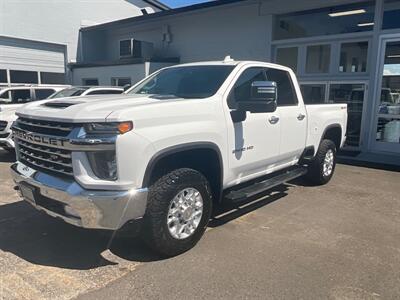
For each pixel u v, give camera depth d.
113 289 3.20
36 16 16.92
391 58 9.74
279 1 11.89
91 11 19.19
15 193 5.90
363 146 10.42
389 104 9.89
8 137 8.66
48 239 4.20
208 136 3.98
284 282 3.37
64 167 3.45
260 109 4.22
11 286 3.21
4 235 4.30
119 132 3.23
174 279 3.38
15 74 16.50
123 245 4.07
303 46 11.73
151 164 3.43
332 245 4.20
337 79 10.96
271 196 6.09
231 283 3.33
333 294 3.19
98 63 16.92
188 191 3.84
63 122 3.36
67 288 3.21
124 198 3.26
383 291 3.26
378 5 9.79
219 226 4.69
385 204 5.80
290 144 5.52
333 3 10.78
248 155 4.62
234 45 13.48
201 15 14.45
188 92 4.54
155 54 16.61
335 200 5.95
